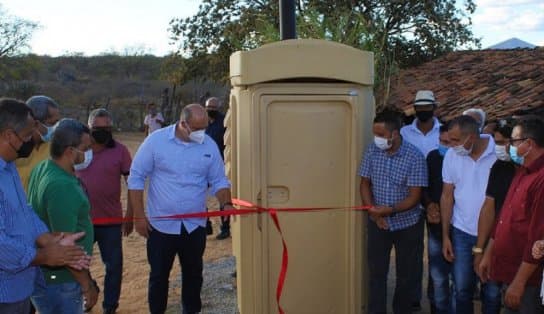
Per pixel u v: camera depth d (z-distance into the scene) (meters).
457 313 4.85
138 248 8.91
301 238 5.00
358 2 21.30
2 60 42.78
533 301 3.77
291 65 4.73
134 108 36.50
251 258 4.98
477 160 4.64
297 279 5.05
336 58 4.77
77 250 3.44
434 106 5.95
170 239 5.21
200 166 5.21
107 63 51.56
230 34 21.53
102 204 5.67
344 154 4.98
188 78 25.56
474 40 23.42
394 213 4.88
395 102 13.01
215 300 6.50
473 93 11.65
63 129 3.76
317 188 4.97
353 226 5.03
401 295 5.11
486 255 4.40
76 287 3.88
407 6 22.48
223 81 24.34
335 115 4.93
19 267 3.21
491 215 4.48
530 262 3.70
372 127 5.03
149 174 5.26
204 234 5.37
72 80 45.62
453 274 4.87
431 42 22.78
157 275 5.25
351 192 5.00
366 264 5.18
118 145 5.83
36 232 3.47
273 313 5.08
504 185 4.40
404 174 4.84
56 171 3.78
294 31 5.71
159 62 52.53
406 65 23.00
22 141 3.29
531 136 3.80
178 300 6.48
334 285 5.11
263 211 4.89
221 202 5.30
